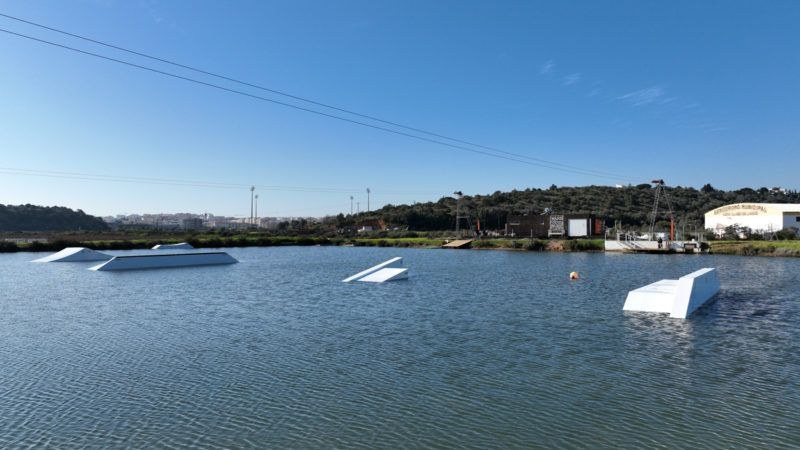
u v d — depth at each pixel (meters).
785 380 20.67
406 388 19.83
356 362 23.39
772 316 34.38
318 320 33.59
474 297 44.12
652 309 36.75
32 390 19.75
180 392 19.45
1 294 46.81
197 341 27.62
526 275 62.78
